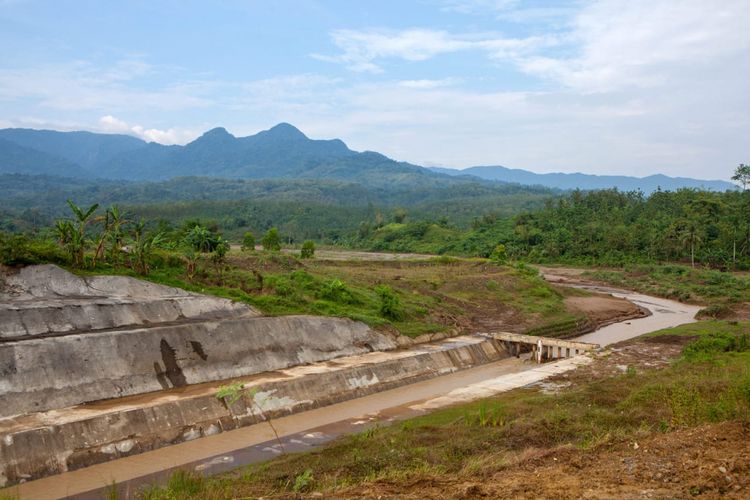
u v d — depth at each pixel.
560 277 104.00
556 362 45.72
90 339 30.94
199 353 34.97
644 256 113.44
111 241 44.53
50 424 24.94
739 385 21.94
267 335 39.78
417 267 90.44
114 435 25.92
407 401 36.53
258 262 60.56
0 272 35.81
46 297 36.09
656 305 80.94
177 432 27.83
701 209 124.12
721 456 15.23
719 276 91.62
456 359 47.53
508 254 124.44
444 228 154.12
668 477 14.23
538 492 13.79
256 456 25.94
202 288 44.09
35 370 28.03
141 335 33.09
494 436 22.05
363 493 14.95
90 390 29.11
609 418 23.36
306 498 15.02
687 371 33.53
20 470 22.64
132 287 40.22
